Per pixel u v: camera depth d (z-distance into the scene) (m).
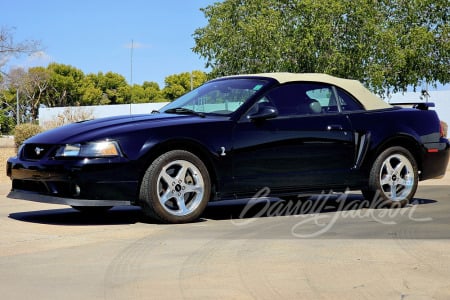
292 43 27.41
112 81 101.44
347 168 7.28
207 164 6.54
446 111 46.00
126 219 6.78
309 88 7.27
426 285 3.82
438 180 11.74
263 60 28.52
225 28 30.86
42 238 5.50
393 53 27.56
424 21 30.23
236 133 6.61
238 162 6.61
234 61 30.31
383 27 28.69
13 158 6.69
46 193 6.25
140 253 4.82
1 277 4.11
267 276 4.05
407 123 7.75
